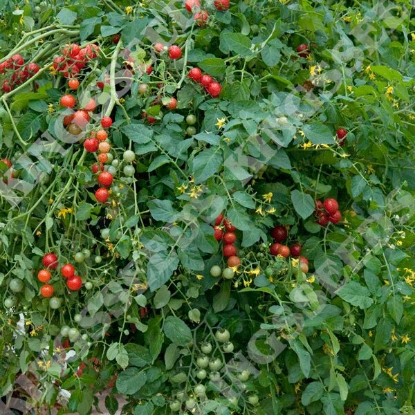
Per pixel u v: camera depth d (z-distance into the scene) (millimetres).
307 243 1170
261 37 1216
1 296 1165
